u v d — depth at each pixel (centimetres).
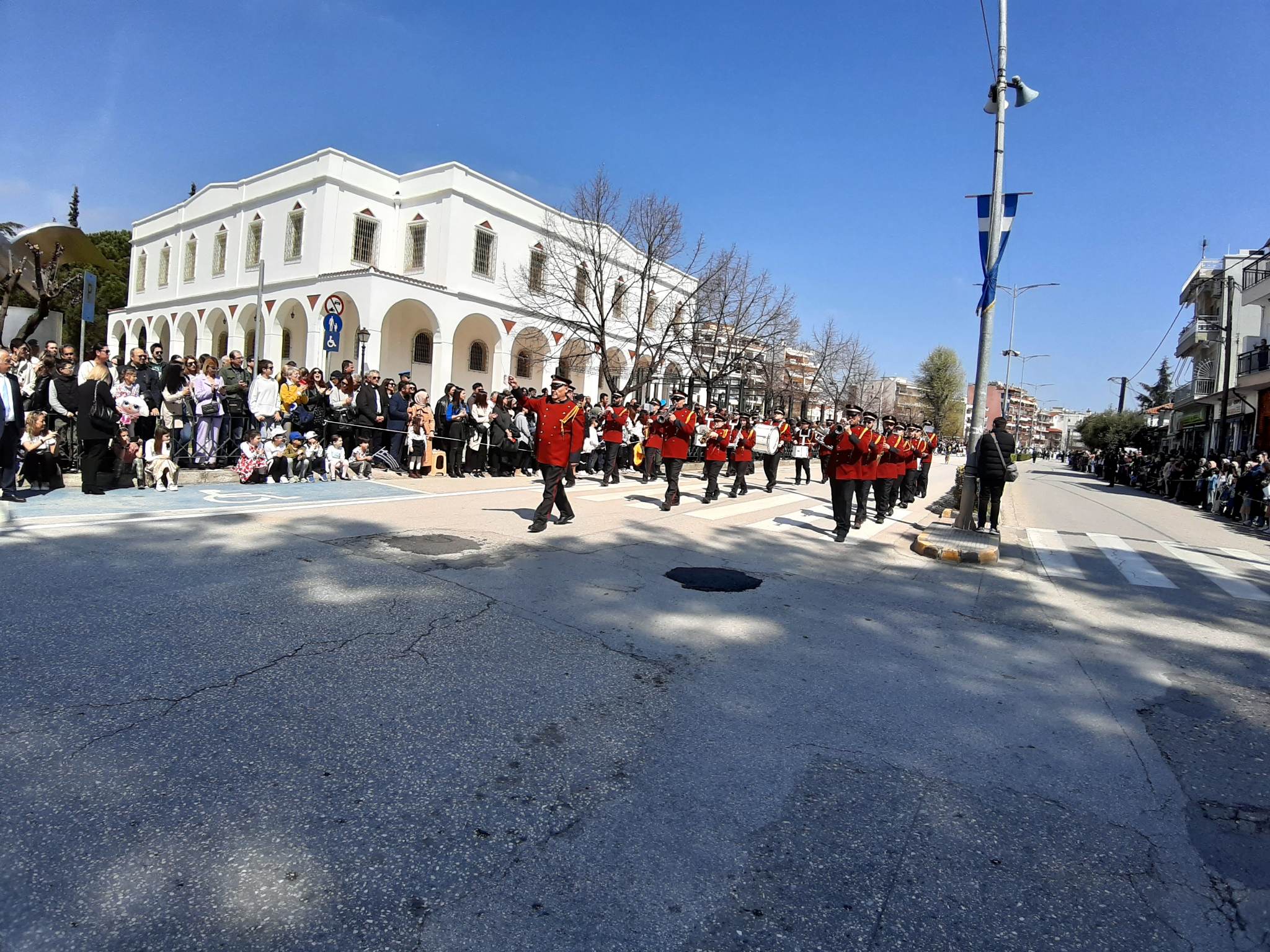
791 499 1464
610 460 1435
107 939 203
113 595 479
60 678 353
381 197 2975
